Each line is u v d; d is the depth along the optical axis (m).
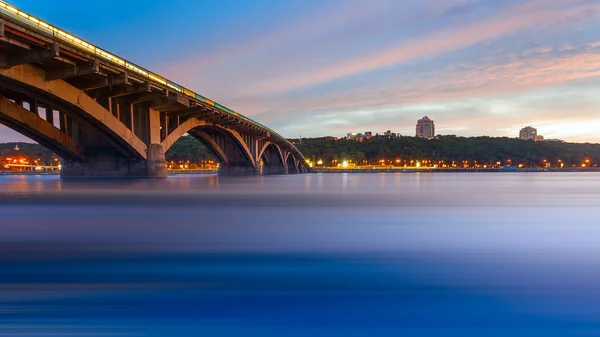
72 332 5.33
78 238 11.60
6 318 5.73
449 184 61.34
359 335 5.33
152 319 5.77
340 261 9.06
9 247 10.26
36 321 5.64
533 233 12.92
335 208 20.97
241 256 9.51
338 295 6.82
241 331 5.44
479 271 8.25
